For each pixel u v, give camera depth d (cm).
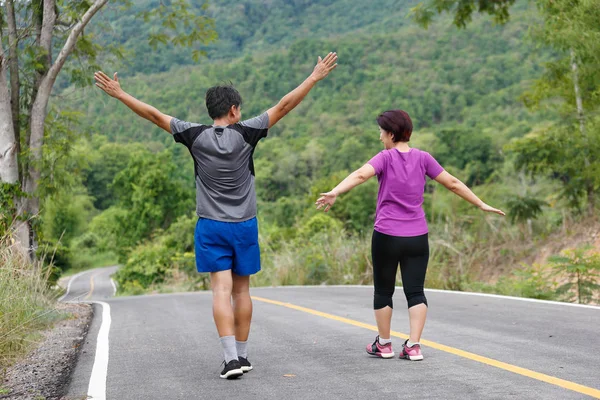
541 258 1673
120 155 12381
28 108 1438
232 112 488
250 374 486
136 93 15538
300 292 1300
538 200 1773
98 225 9156
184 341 674
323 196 487
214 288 481
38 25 1416
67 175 1492
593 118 1664
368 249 1781
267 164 11519
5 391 471
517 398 385
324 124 14788
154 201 6812
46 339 745
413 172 518
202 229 476
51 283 1143
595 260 1098
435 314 791
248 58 19238
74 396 439
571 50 1591
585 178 1675
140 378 489
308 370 491
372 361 516
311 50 18312
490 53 15975
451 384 425
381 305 527
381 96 15362
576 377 434
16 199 1341
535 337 597
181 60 18788
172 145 12681
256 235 488
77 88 1488
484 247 1778
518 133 8400
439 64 16388
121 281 4300
